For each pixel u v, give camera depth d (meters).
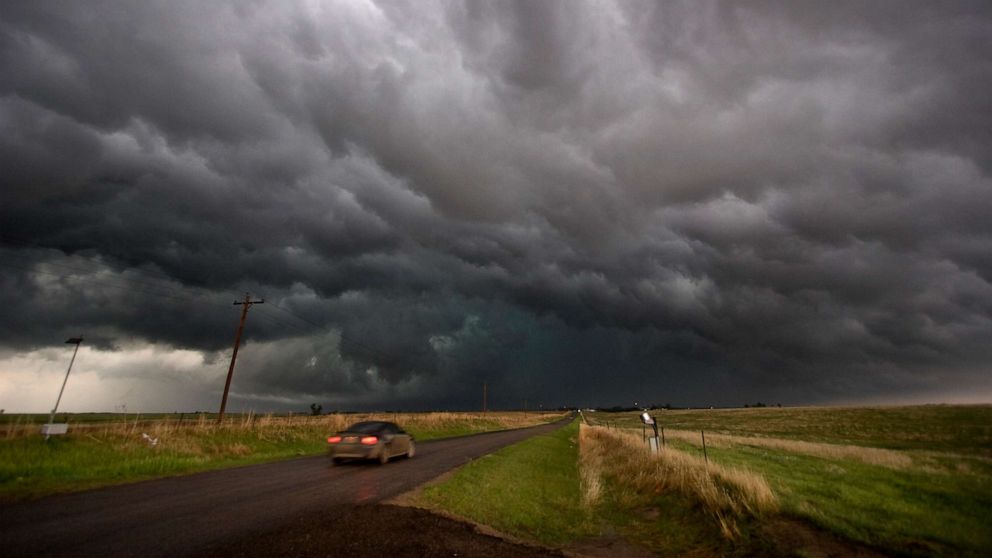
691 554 7.77
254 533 7.03
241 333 31.89
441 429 42.34
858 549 6.82
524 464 17.52
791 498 9.45
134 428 17.86
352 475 13.54
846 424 59.94
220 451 18.36
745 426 66.81
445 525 8.04
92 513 8.07
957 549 6.70
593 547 8.16
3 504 8.56
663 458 15.06
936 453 24.28
